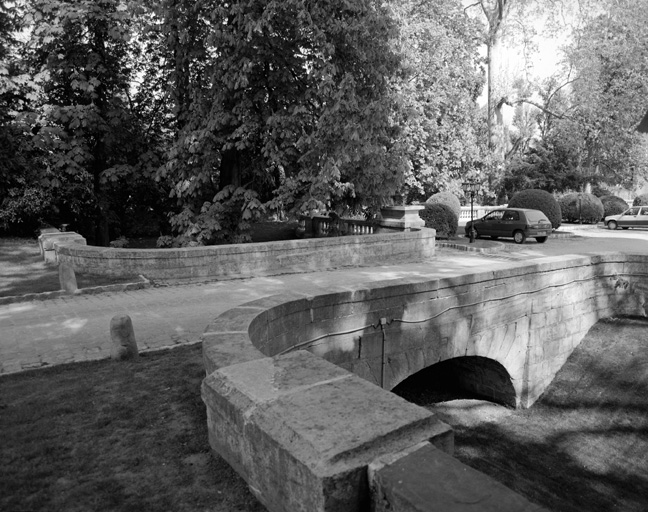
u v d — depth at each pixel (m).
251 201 16.22
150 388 5.11
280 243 13.88
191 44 16.36
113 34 17.78
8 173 18.56
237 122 15.91
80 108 18.16
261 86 16.56
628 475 8.21
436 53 24.02
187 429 4.05
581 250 20.44
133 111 21.28
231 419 3.19
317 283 12.41
